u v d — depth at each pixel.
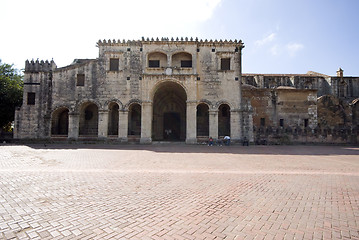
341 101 38.41
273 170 12.47
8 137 32.41
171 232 4.86
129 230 4.92
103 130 30.22
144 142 29.61
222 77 31.14
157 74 30.33
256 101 36.53
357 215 6.03
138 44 31.50
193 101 30.02
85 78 31.00
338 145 32.03
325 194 7.89
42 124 30.42
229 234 4.82
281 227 5.23
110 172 11.15
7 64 39.94
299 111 36.44
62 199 6.92
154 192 7.84
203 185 8.91
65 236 4.59
